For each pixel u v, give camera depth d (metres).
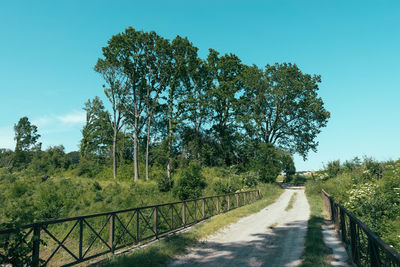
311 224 12.32
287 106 47.53
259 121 48.09
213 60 52.91
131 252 7.90
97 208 26.44
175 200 29.77
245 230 11.55
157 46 43.69
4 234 5.33
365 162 20.78
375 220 10.50
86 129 60.94
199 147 49.72
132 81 46.38
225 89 50.97
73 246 15.41
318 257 7.00
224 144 51.81
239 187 33.94
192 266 6.75
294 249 8.31
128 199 28.42
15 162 85.50
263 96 48.34
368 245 5.32
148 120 50.12
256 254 7.80
